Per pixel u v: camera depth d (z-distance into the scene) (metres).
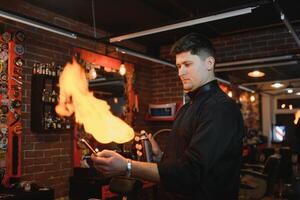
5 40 3.40
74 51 4.21
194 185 1.32
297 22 4.46
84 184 3.82
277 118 5.66
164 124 5.52
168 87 5.61
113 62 4.82
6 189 3.18
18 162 3.41
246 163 5.62
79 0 3.66
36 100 3.63
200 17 2.64
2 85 3.35
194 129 1.45
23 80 3.59
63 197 3.97
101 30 4.76
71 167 4.10
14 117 3.42
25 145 3.58
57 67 3.89
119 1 3.71
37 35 3.77
